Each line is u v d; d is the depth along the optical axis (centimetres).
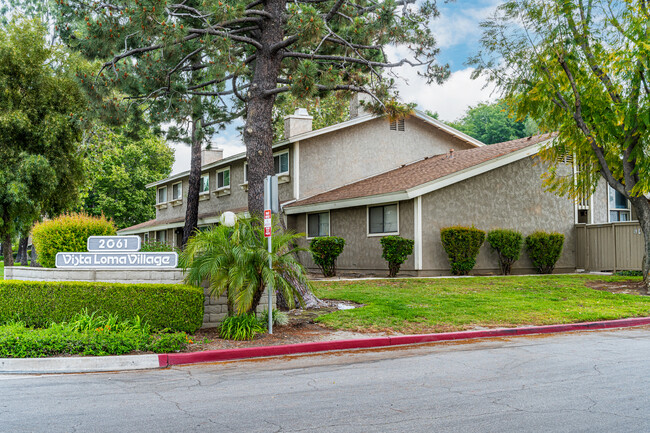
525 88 1720
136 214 4722
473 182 2111
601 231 2208
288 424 514
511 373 742
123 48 1595
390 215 2109
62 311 1009
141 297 1009
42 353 827
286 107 3669
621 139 1652
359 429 497
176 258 1101
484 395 623
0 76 2020
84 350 841
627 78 1551
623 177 1766
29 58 2106
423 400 602
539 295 1505
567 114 1698
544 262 2147
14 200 1970
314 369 791
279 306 1297
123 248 1122
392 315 1190
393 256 1903
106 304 1005
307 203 2398
